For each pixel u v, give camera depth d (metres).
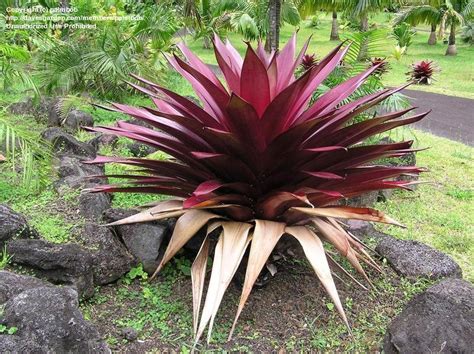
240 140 2.17
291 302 2.55
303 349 2.26
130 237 2.73
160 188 2.56
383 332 2.39
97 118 6.38
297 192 2.27
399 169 2.38
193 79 2.60
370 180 2.43
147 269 2.71
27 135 3.41
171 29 8.55
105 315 2.42
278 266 2.83
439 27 20.84
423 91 12.01
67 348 1.81
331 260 2.62
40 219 3.03
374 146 2.36
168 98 2.69
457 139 7.40
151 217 2.46
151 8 9.47
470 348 2.01
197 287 2.24
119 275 2.64
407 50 19.47
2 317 1.86
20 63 6.02
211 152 2.41
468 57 17.91
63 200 3.32
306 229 2.37
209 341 2.06
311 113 2.39
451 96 11.38
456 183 5.04
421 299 2.24
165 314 2.43
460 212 4.25
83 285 2.42
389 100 4.64
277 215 2.44
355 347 2.29
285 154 2.24
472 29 20.80
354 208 2.26
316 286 2.69
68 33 8.43
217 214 2.50
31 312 1.84
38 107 5.89
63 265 2.37
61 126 5.55
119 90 7.88
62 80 7.28
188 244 2.81
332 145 2.36
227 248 2.20
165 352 2.20
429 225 3.95
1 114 3.58
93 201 3.14
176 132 2.38
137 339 2.27
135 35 8.29
